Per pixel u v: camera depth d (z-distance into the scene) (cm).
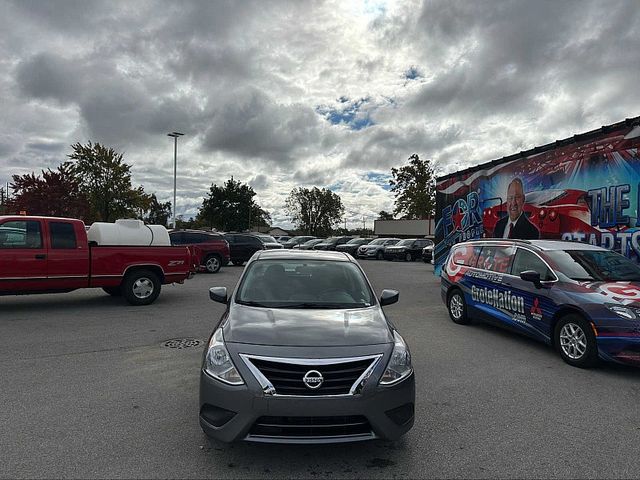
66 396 457
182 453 345
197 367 561
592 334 566
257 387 318
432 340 732
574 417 426
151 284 1009
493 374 555
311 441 314
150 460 333
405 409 343
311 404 314
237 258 2181
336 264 521
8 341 673
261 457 342
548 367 586
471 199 1346
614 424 412
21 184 3142
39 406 430
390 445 365
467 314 841
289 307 429
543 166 1052
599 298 577
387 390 330
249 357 330
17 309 942
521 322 694
